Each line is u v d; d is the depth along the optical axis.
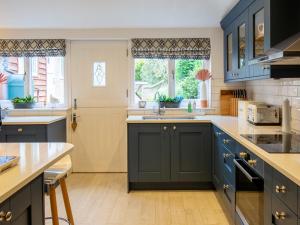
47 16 4.24
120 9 4.03
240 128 3.20
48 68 4.92
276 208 1.77
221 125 3.46
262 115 3.38
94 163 4.96
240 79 3.64
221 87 4.69
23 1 3.79
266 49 2.50
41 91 4.95
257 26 3.01
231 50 4.12
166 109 4.70
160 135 4.06
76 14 4.18
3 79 4.71
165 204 3.63
